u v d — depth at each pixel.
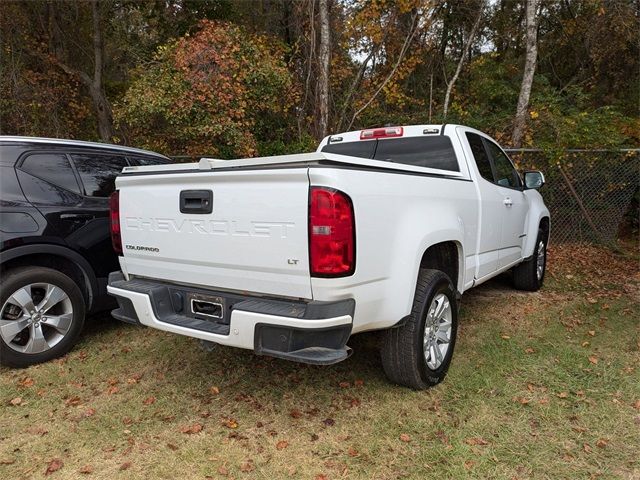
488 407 3.22
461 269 3.86
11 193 3.87
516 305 5.44
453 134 4.29
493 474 2.57
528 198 5.76
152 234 3.26
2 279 3.74
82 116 13.59
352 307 2.67
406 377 3.33
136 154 4.90
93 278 4.30
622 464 2.65
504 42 15.97
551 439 2.88
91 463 2.70
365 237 2.70
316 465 2.66
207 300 3.06
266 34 13.41
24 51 12.76
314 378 3.67
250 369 3.84
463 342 4.33
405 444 2.84
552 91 10.41
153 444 2.87
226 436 2.95
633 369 3.77
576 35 14.13
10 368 3.87
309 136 11.34
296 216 2.57
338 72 12.36
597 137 8.37
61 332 4.05
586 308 5.31
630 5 11.52
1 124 11.86
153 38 14.59
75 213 4.16
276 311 2.63
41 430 3.01
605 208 8.62
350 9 12.26
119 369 3.86
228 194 2.81
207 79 9.58
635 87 12.10
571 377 3.64
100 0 13.66
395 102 13.05
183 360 4.02
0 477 2.58
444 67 14.66
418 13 11.81
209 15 14.46
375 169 2.95
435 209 3.42
